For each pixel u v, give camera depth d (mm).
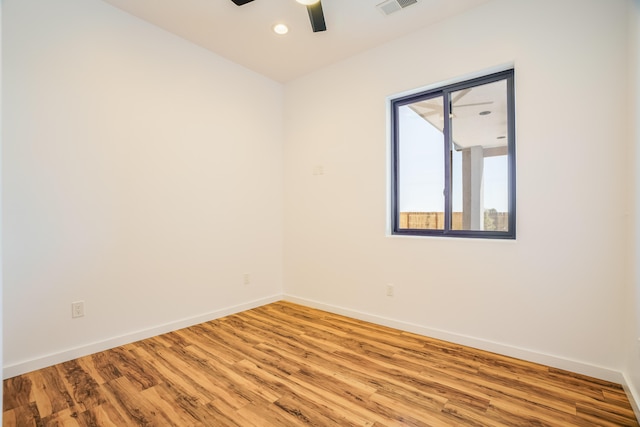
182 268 3002
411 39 2898
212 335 2822
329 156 3510
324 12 2588
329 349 2545
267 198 3801
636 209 1808
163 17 2684
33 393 1920
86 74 2420
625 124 2002
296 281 3834
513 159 2508
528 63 2324
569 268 2186
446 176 2863
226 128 3369
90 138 2441
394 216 3180
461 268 2631
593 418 1713
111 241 2551
